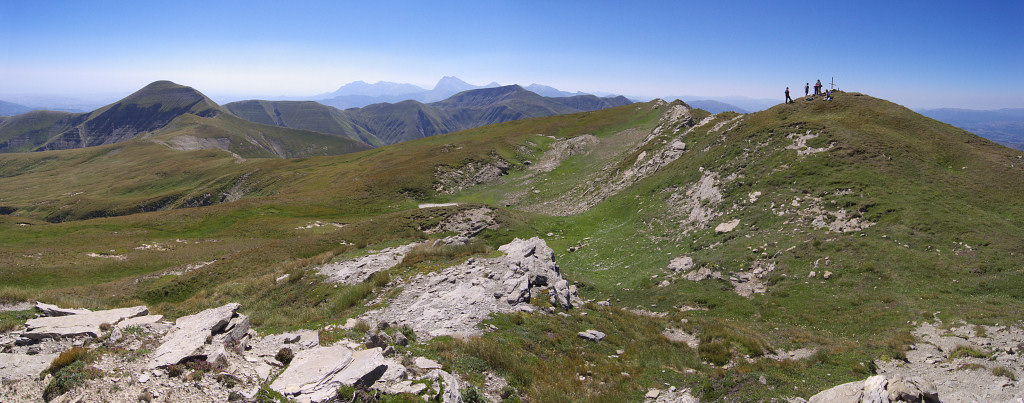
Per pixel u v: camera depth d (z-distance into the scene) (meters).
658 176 58.47
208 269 40.38
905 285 24.61
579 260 42.66
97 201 151.50
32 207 159.88
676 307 28.38
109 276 44.03
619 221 51.91
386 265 29.69
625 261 39.81
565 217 58.66
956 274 24.56
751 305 26.72
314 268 31.31
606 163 86.06
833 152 42.06
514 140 114.62
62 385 10.66
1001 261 24.77
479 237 51.94
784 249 31.70
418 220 57.16
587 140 107.88
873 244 28.95
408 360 13.98
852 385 12.34
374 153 152.88
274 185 128.88
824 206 34.91
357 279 27.55
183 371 12.06
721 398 14.30
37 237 61.19
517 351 16.44
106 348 13.05
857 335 21.06
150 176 187.88
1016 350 15.76
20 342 13.23
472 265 26.28
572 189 76.12
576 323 21.05
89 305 20.56
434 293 22.55
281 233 65.12
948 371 15.45
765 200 39.09
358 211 80.00
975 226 28.70
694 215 43.69
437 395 11.90
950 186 34.94
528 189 83.31
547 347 17.69
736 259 32.53
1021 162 38.12
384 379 12.34
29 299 19.67
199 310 27.05
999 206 31.67
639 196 55.41
